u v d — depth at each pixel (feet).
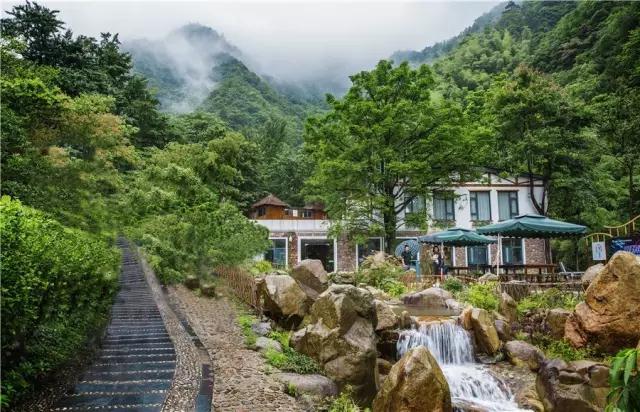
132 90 138.10
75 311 29.09
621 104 95.40
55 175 50.37
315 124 95.50
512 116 111.45
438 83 223.92
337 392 29.25
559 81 175.01
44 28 103.24
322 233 112.47
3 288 16.71
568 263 114.62
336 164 86.02
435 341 42.65
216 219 66.90
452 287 63.52
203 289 57.41
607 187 115.44
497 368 40.11
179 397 23.27
